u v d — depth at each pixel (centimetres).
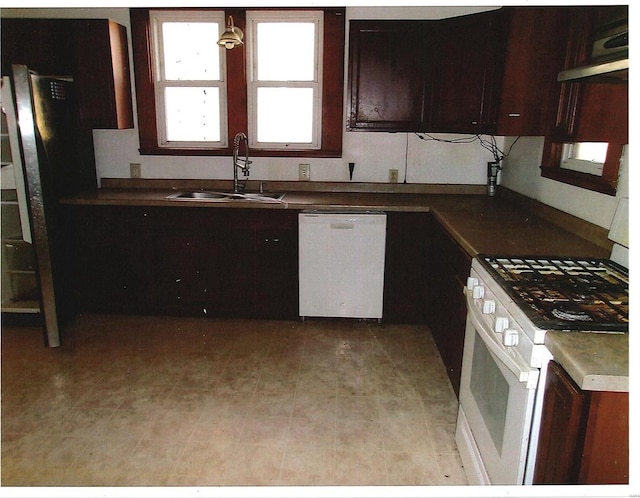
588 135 213
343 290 320
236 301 330
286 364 276
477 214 276
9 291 324
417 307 323
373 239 308
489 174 341
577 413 107
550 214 256
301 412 232
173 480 188
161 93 348
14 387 251
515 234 227
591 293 147
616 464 108
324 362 279
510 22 248
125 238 321
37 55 315
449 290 246
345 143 352
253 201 309
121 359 280
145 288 331
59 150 310
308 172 358
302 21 329
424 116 317
